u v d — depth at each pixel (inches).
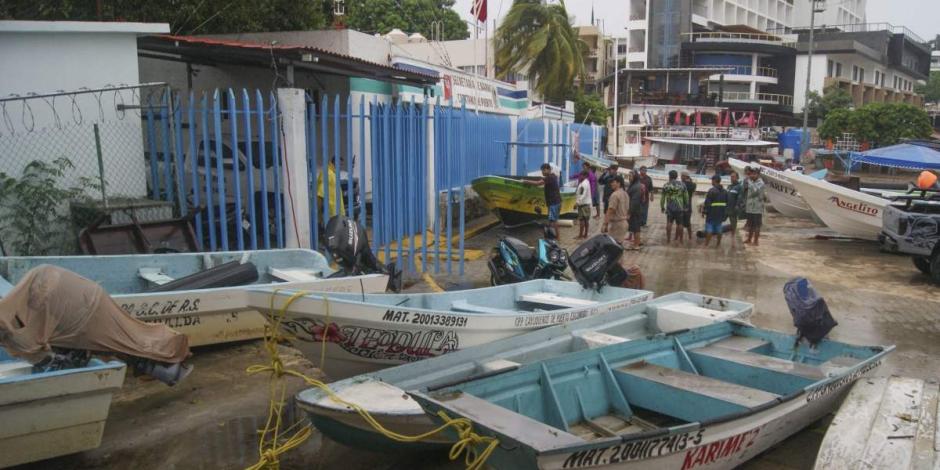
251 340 309.4
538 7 1485.0
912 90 3366.1
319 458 209.2
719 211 634.8
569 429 207.8
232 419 232.7
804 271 530.6
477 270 480.4
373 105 439.2
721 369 241.3
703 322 289.7
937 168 735.7
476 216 765.9
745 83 2536.9
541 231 702.5
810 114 2394.2
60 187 379.2
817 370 226.2
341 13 1059.3
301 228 408.2
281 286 282.2
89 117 391.9
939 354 321.1
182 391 255.4
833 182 795.4
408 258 476.7
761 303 422.3
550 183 624.1
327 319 222.7
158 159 442.6
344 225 314.3
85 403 191.2
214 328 283.1
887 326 370.0
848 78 2716.5
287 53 421.1
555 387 207.8
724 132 2028.8
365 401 187.6
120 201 384.8
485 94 903.1
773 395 198.4
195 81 585.0
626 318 297.6
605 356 226.2
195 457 205.2
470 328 257.0
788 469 206.1
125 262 310.5
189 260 327.3
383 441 192.4
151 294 260.1
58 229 366.6
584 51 1702.8
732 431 178.2
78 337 197.3
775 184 863.7
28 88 371.9
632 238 656.4
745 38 2583.7
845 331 359.3
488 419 161.6
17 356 191.0
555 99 1577.3
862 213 649.6
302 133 406.0
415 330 241.6
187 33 691.4
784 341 268.7
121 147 404.2
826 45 2559.1
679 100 2301.9
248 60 490.0
